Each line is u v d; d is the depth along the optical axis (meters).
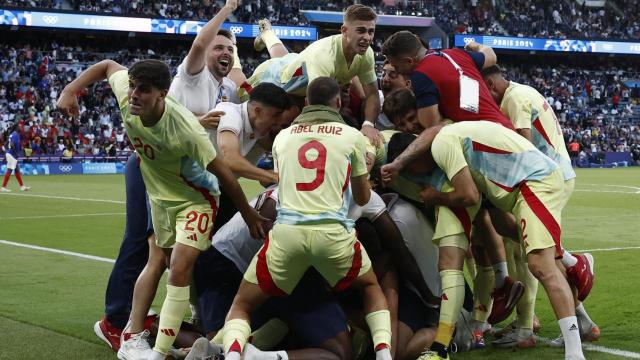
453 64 5.10
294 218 4.27
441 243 4.78
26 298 6.69
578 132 43.66
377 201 4.80
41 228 12.23
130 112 4.32
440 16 46.06
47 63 37.16
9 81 35.44
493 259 5.27
